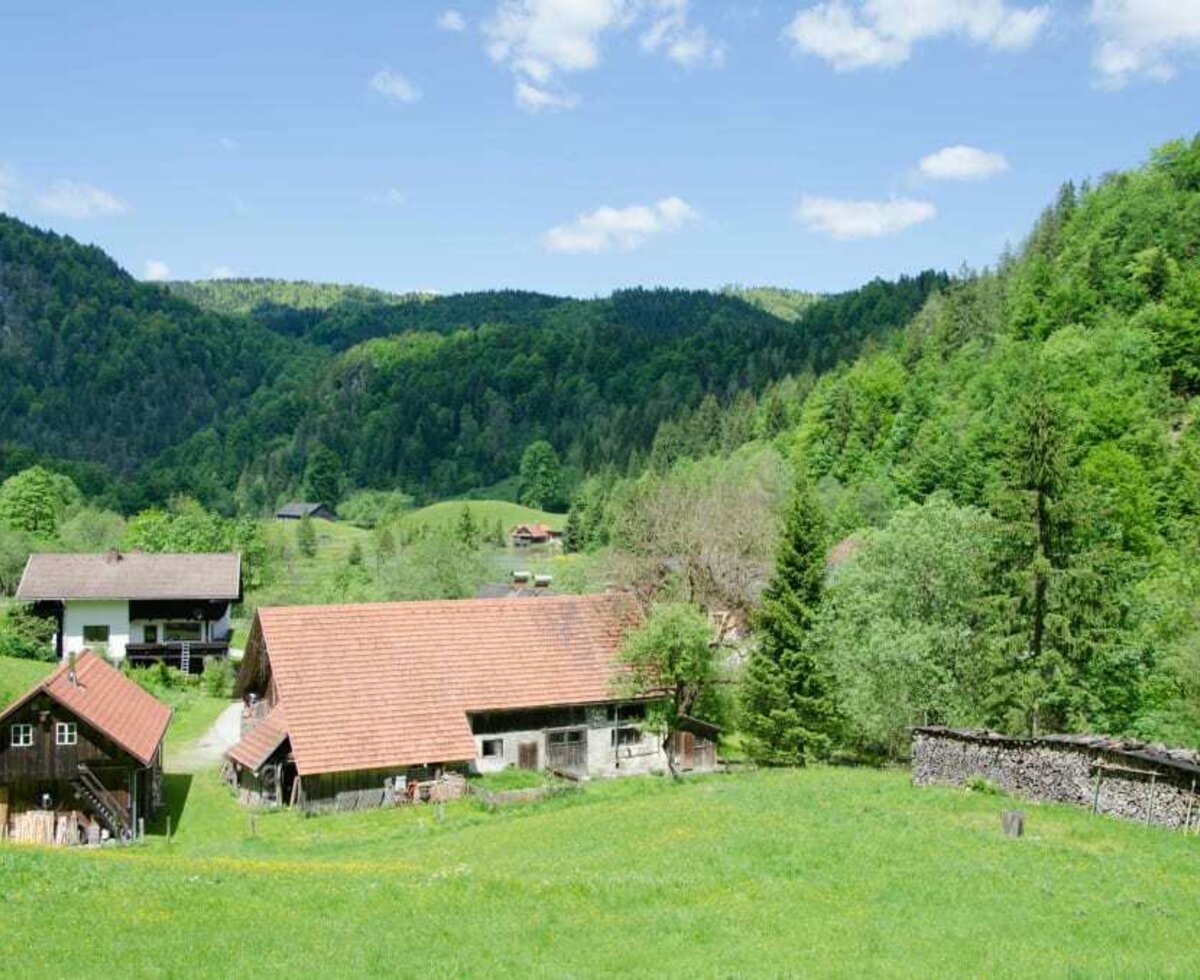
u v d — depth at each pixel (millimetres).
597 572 70500
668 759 54719
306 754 50031
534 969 20281
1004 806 35250
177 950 21141
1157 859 28438
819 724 55219
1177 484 93375
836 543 107812
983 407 128250
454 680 55594
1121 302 130625
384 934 22406
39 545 126312
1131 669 53375
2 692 68375
